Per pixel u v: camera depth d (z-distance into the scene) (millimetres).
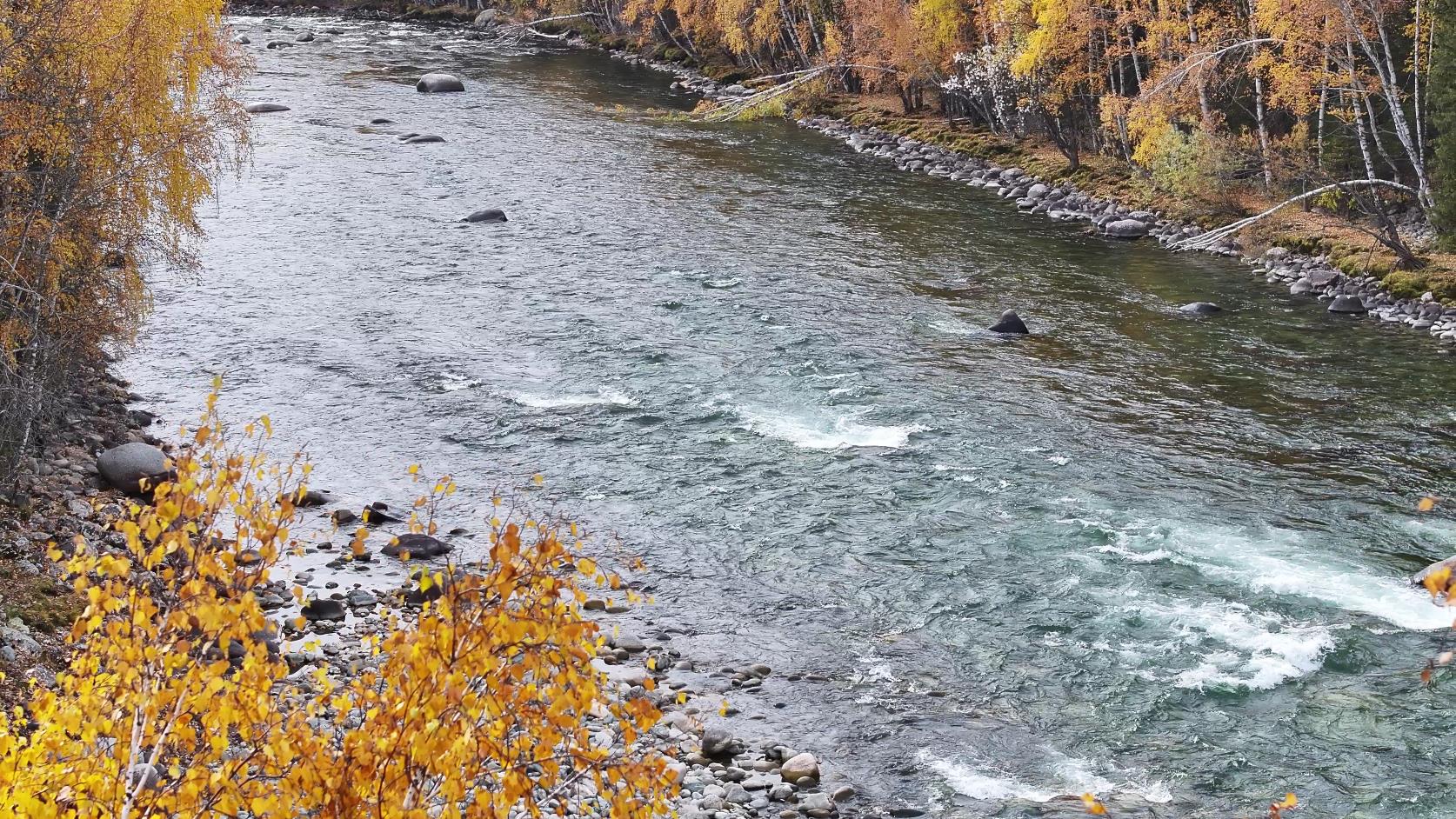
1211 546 22188
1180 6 53031
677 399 29031
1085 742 16484
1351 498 24328
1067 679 18016
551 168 54969
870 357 32219
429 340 32750
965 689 17781
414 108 67875
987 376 31203
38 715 7566
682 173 55281
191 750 7688
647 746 15805
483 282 38094
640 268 40219
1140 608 20000
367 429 26953
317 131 60062
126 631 7469
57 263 20688
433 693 7270
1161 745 16406
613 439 26734
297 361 30891
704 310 35844
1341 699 17438
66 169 21062
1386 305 37531
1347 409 29375
